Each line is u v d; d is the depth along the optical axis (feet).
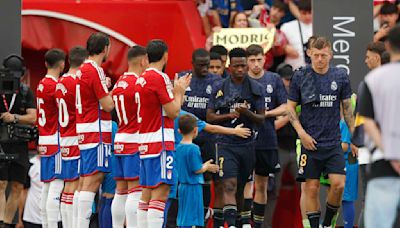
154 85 118.01
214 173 137.80
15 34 139.95
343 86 130.00
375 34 174.29
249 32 162.20
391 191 94.53
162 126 119.14
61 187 133.18
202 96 140.46
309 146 129.49
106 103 124.57
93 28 165.68
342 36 145.07
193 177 133.80
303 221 137.59
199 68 140.46
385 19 173.78
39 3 165.58
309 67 130.82
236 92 135.03
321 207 144.25
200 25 169.37
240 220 139.95
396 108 93.45
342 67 137.39
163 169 118.83
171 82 130.31
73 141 130.21
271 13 176.45
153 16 167.12
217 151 135.13
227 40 161.99
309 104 130.00
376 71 94.68
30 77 168.45
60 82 129.90
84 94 125.39
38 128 135.64
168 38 167.73
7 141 137.90
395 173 94.63
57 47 165.99
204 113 140.56
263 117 134.82
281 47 170.50
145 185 120.26
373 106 94.32
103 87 124.47
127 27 166.09
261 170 140.26
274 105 141.18
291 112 131.13
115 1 166.50
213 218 139.85
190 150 133.49
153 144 119.03
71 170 130.41
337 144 130.11
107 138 126.52
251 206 144.97
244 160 135.23
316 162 130.41
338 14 144.87
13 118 137.18
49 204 132.67
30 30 165.78
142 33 166.71
